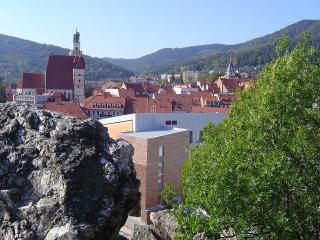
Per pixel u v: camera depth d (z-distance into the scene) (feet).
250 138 51.37
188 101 361.92
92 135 47.09
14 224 41.52
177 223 56.80
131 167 47.75
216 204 48.67
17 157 45.11
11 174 44.47
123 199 44.75
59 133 46.06
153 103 351.46
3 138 46.75
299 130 48.73
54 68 577.02
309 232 48.42
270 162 47.19
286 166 47.44
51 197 42.52
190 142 184.03
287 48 62.85
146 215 137.49
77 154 44.52
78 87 584.40
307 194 48.78
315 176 49.55
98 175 43.96
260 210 48.01
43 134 46.80
